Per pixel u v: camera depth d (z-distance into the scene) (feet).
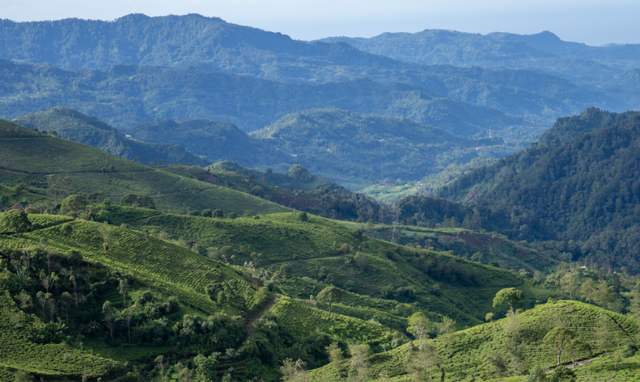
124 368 309.42
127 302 370.12
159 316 363.97
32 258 366.84
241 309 426.10
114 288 382.83
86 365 301.02
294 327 426.51
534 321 356.18
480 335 361.30
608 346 318.04
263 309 443.73
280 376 349.61
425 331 432.66
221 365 336.49
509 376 307.58
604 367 282.15
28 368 285.84
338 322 445.78
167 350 341.41
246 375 334.24
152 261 460.96
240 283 469.98
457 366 332.60
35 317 325.01
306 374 349.00
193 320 361.51
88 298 363.76
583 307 360.07
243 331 385.09
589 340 325.21
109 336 341.41
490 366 323.78
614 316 345.72
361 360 352.08
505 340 342.03
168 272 452.35
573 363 305.94
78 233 470.80
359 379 334.44
